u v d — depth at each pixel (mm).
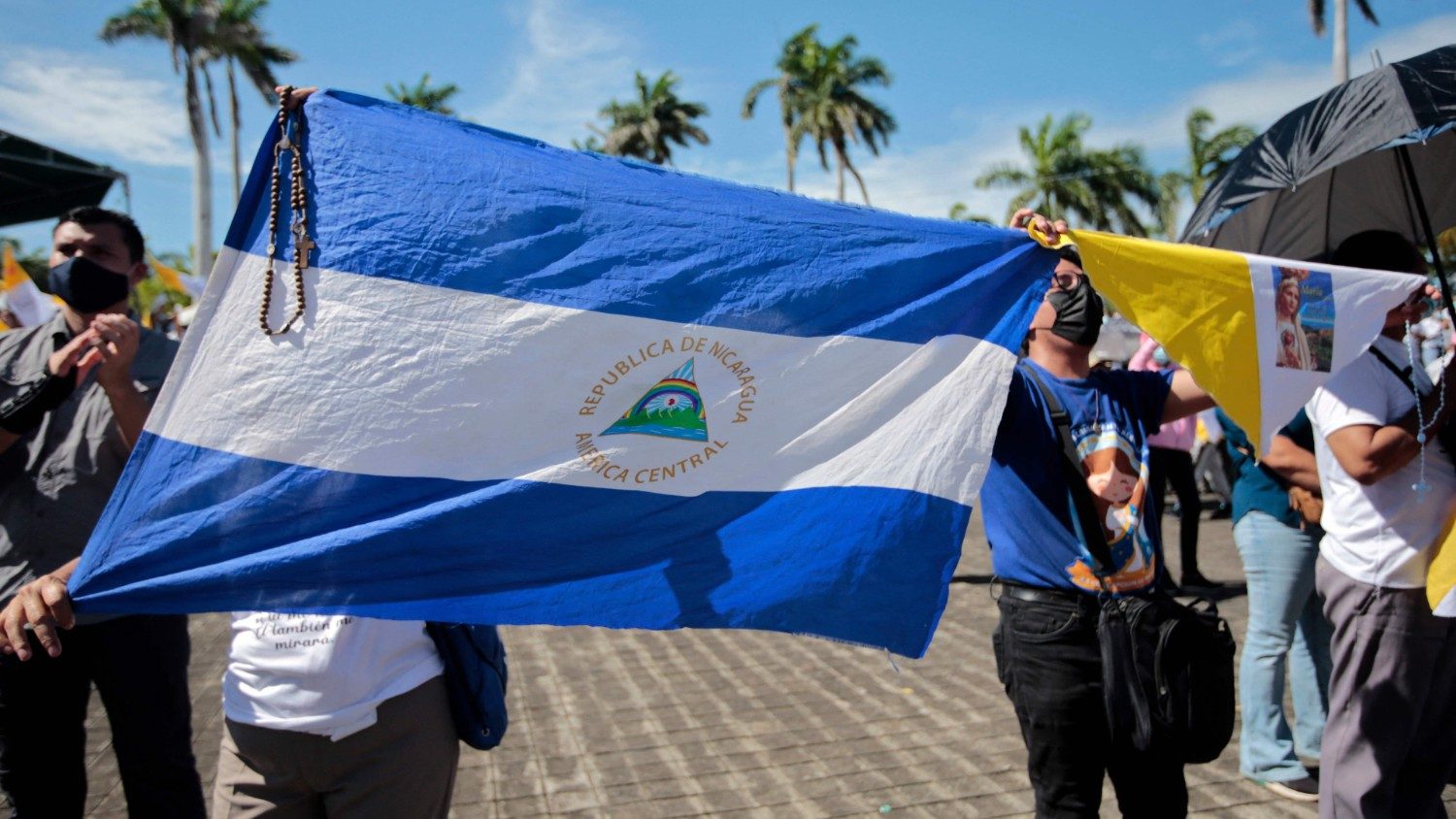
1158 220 39406
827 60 47656
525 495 2125
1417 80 3154
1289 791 3820
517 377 2141
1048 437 2625
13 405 2496
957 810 3805
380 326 2086
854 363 2295
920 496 2271
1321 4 21969
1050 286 2504
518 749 4496
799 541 2238
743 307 2262
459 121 2221
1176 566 8500
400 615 2051
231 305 2057
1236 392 2488
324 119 2139
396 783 2238
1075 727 2533
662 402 2209
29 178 5984
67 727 2844
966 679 5352
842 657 5820
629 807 3900
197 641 6250
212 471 2014
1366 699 2926
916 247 2359
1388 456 2756
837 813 3809
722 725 4754
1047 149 38656
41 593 1957
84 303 2807
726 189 2316
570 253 2199
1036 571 2590
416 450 2084
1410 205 4125
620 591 2158
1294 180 3301
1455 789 3926
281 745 2201
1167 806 2549
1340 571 2975
